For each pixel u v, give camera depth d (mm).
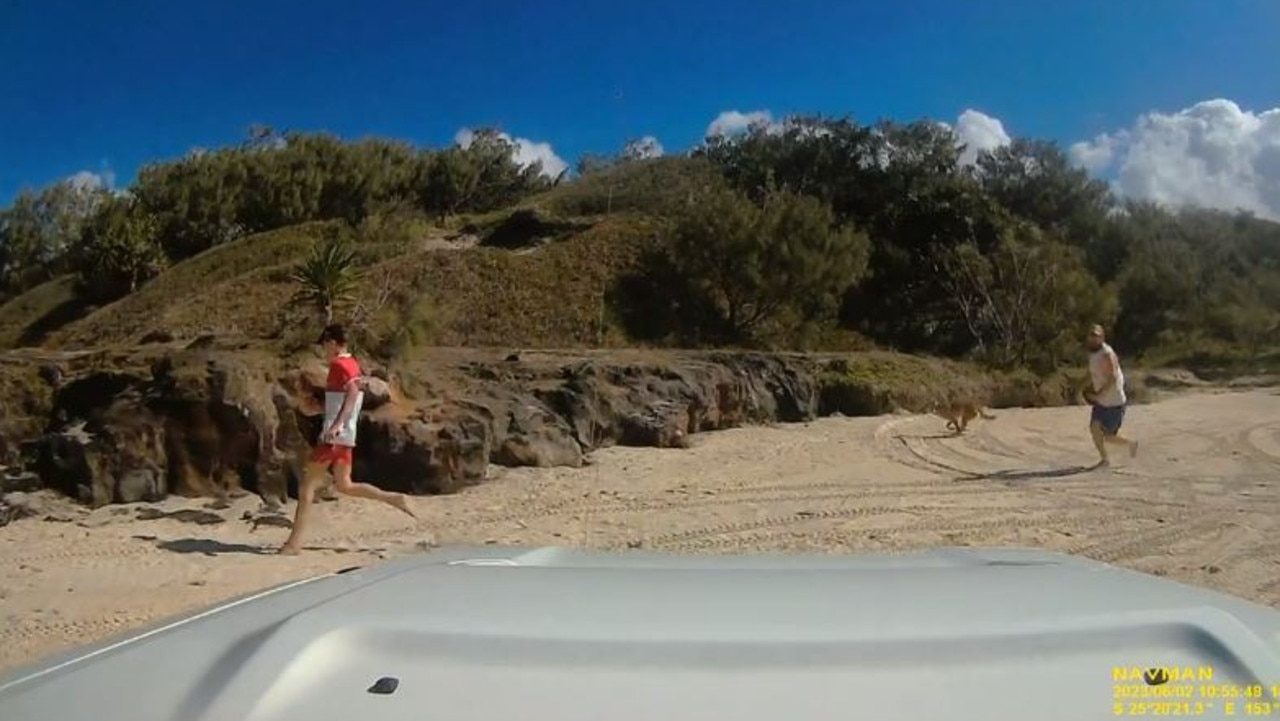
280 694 1433
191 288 38781
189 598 6645
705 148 50281
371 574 2270
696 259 33219
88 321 39219
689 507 10078
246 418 10172
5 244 62188
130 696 1471
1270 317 41781
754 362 19031
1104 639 1644
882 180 46188
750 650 1549
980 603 1842
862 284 40281
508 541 8555
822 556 2551
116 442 9750
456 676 1479
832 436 16141
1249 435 16078
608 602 1825
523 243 39969
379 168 54438
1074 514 9680
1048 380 24469
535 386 14336
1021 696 1438
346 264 16312
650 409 15125
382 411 11047
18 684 1583
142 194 52531
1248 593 6781
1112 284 40062
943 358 32750
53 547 8023
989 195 46281
